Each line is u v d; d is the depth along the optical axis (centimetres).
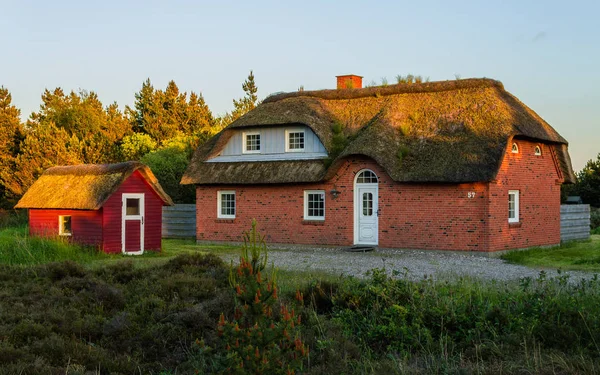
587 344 944
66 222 2327
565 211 2980
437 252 2384
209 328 1095
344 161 2584
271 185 2772
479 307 1082
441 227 2378
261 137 2847
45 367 864
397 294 1162
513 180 2433
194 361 941
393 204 2478
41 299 1235
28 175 4691
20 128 5450
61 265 1484
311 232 2673
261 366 657
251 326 705
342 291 1232
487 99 2494
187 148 4541
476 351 930
